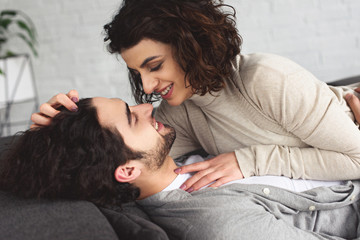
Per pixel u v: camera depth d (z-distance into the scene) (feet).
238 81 3.26
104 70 9.28
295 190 3.29
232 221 2.72
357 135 3.12
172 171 3.39
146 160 3.10
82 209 2.55
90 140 2.86
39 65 9.22
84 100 3.10
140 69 3.03
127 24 2.84
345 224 3.34
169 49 2.94
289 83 3.01
